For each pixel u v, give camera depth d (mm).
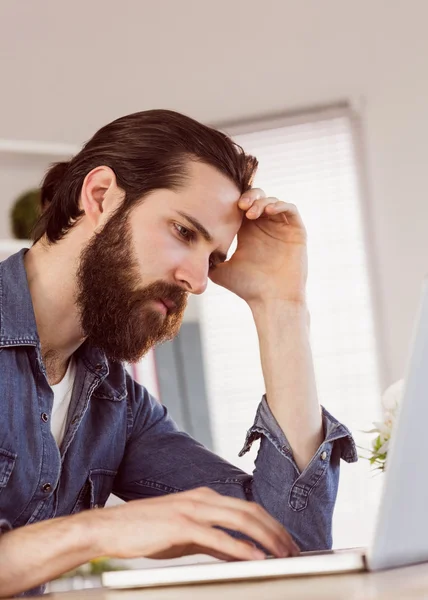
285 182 4156
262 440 1529
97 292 1459
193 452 1626
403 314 3982
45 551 968
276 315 1631
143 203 1467
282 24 4125
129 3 4250
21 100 4297
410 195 3982
